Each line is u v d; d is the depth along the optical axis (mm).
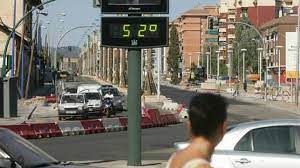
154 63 107438
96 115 62562
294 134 13203
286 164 12875
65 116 58625
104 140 38000
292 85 100438
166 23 22891
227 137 13430
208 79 190750
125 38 23016
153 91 99500
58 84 113375
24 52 97688
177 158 4695
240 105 86125
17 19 101688
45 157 12328
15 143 12164
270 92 114375
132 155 23500
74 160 26938
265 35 198125
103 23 23047
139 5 22828
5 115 54375
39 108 74000
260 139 13289
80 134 43375
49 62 192125
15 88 54688
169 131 45219
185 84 197250
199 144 4816
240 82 176750
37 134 40344
